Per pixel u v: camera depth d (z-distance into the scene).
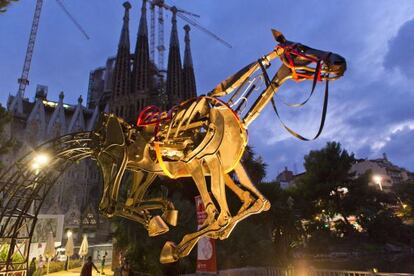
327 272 9.15
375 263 24.75
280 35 3.83
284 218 18.88
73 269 27.55
